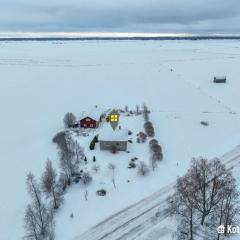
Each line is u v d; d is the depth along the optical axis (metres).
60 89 135.88
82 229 53.34
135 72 170.25
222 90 133.00
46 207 55.88
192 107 111.25
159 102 117.25
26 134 89.44
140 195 62.06
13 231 52.44
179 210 54.25
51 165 65.88
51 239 49.09
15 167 71.62
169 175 68.75
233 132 90.88
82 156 72.62
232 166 72.56
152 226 53.72
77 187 64.06
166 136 87.75
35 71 176.12
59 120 99.44
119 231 52.78
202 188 53.03
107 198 61.06
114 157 74.88
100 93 129.62
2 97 123.75
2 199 60.62
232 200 55.38
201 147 82.19
